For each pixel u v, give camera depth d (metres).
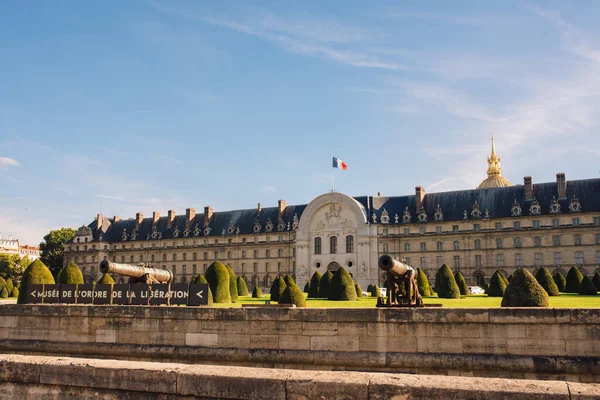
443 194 116.75
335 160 111.19
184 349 27.03
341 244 114.62
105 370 10.80
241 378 9.88
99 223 149.62
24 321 31.16
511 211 106.62
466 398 8.63
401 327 24.02
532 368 21.81
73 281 47.97
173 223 142.88
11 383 11.45
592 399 8.19
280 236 125.94
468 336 23.08
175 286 31.36
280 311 25.78
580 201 102.25
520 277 27.39
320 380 9.44
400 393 8.96
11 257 154.88
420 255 111.44
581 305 34.00
